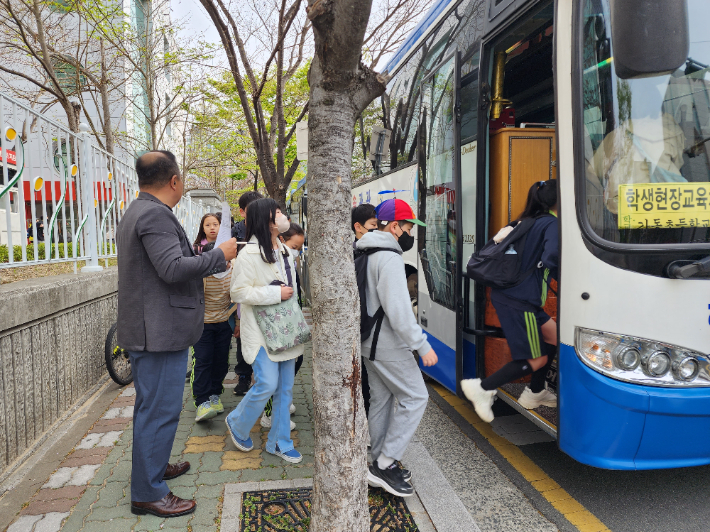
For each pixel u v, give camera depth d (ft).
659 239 8.35
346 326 6.80
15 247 11.92
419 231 16.80
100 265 17.76
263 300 10.44
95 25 31.81
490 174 12.79
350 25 5.32
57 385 12.90
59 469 10.57
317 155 6.55
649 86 8.56
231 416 11.39
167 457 9.03
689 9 8.63
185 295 8.91
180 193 9.33
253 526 8.36
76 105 30.17
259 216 10.74
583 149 8.75
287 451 11.04
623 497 9.82
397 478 9.37
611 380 8.26
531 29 11.89
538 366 10.66
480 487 10.22
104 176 17.33
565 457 11.56
